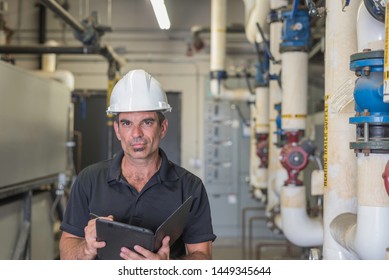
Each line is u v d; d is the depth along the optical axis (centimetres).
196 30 654
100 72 696
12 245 367
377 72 158
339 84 208
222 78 585
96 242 162
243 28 636
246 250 637
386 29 141
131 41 704
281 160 282
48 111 439
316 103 590
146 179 186
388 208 162
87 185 186
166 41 705
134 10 703
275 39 358
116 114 183
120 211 181
